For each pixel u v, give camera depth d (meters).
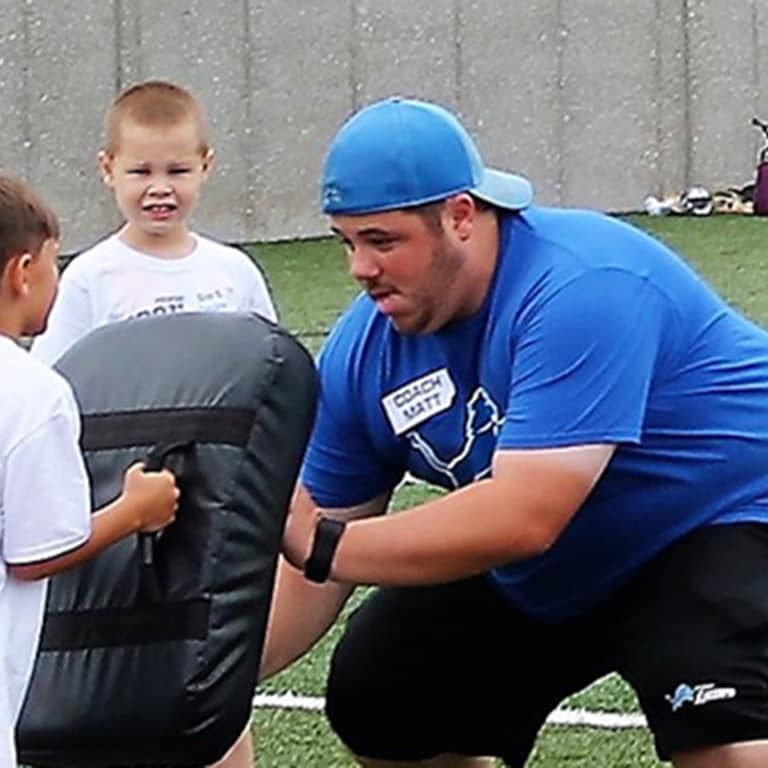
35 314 8.61
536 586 9.27
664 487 8.98
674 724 8.77
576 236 8.77
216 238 37.47
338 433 9.55
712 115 43.62
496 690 9.79
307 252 36.28
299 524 8.60
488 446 8.94
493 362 8.75
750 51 43.97
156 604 7.90
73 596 8.11
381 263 8.48
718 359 9.05
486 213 8.69
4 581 8.02
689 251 35.78
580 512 8.99
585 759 12.67
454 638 9.66
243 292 13.86
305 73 38.25
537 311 8.56
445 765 10.16
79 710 7.96
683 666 8.73
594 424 8.47
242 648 7.88
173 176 13.56
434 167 8.37
